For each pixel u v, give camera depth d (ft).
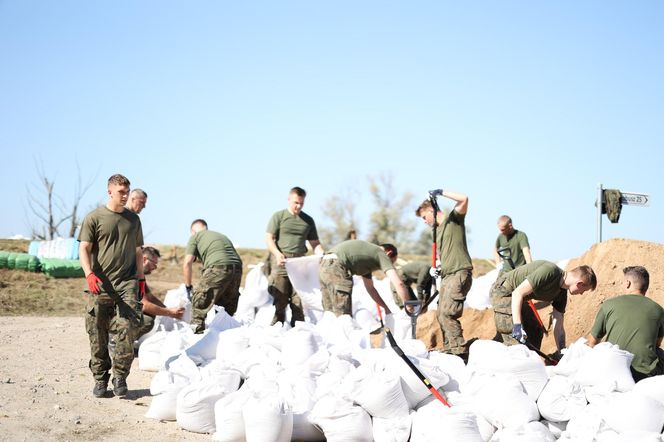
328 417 16.84
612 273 27.84
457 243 24.17
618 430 16.11
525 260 32.76
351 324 22.71
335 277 25.44
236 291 29.60
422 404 17.84
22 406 19.07
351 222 125.29
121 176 20.80
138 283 21.43
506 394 17.10
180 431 18.08
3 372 23.49
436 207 24.70
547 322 27.12
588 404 17.24
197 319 28.19
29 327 37.81
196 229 30.86
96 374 21.01
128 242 20.99
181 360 20.31
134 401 20.79
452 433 15.80
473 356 18.62
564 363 18.29
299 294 29.40
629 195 31.19
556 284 21.50
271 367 19.85
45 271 58.80
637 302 19.03
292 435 17.35
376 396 16.90
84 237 20.51
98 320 20.84
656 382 16.79
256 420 16.38
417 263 30.32
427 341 27.84
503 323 23.12
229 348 22.21
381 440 16.65
